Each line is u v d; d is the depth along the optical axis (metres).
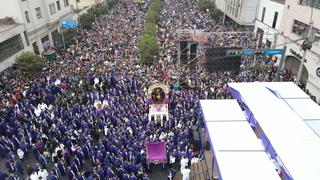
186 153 18.11
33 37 37.97
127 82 27.55
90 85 28.45
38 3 39.41
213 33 32.50
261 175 11.87
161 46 38.75
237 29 47.38
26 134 20.72
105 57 34.88
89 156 18.89
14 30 33.25
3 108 23.22
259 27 43.06
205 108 17.42
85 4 64.75
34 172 16.70
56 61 34.75
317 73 27.36
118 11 67.38
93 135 20.64
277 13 36.78
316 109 16.72
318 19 27.19
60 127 20.61
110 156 17.36
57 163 17.70
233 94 19.59
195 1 79.31
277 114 15.55
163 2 78.62
